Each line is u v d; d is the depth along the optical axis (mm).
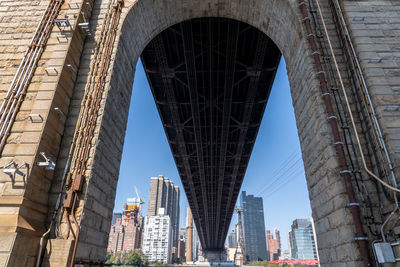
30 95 10656
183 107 37656
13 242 7656
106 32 13422
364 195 9773
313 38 12562
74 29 12336
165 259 190250
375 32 11945
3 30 12688
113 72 12266
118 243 187125
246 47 26234
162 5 16281
